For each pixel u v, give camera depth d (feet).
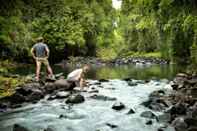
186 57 102.42
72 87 43.91
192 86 42.37
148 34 170.81
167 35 115.03
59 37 138.10
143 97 38.96
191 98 33.99
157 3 58.90
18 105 34.50
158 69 84.38
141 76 64.90
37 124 27.35
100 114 30.55
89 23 163.63
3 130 25.61
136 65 115.55
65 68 93.76
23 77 52.54
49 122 27.99
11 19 59.00
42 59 56.18
